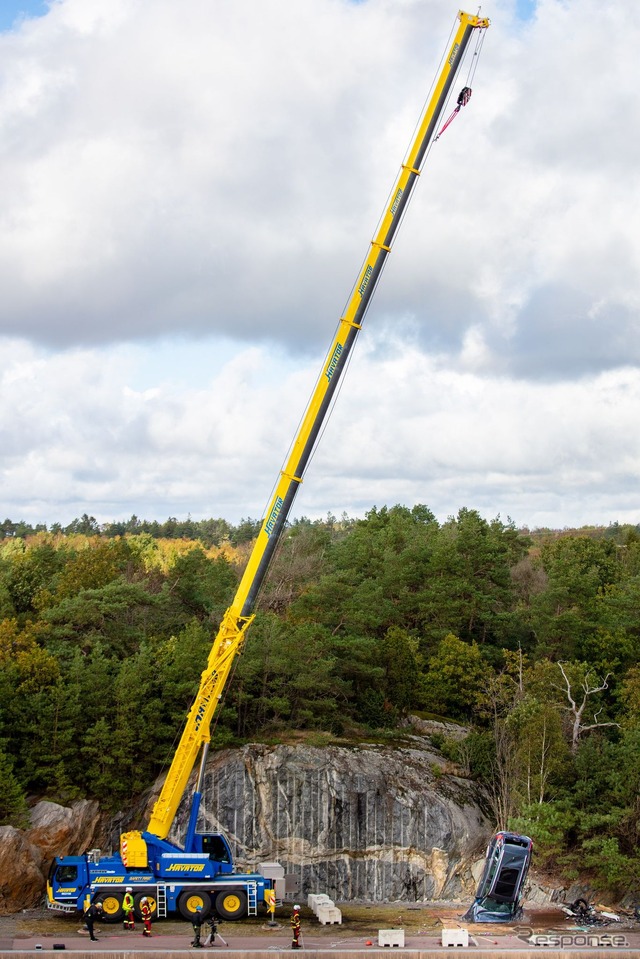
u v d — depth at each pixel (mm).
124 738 71062
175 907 56344
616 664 98188
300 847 70312
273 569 114750
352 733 81625
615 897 67125
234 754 73062
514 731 77312
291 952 49531
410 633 106250
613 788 71250
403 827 71625
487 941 54406
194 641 80438
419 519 170375
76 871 57188
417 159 58438
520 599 124812
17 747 71062
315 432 58000
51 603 96250
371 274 57938
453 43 58938
